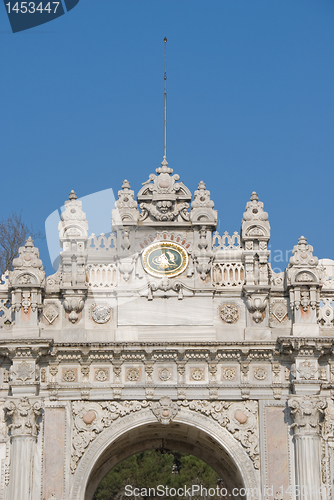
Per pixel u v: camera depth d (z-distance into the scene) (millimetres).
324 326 41594
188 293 41750
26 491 38312
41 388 40219
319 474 38844
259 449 39875
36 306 40750
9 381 40094
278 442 39844
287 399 40375
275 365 40750
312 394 39781
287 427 40031
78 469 39344
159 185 43031
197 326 41344
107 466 44219
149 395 40344
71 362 40688
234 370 40844
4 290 41938
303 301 41125
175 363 40781
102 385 40375
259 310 41406
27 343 39562
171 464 67000
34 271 41000
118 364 40594
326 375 40812
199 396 40438
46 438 39625
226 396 40438
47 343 39625
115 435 39938
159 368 40781
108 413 40156
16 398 39281
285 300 41875
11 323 41281
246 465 39688
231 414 40344
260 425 40094
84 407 40188
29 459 38719
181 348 40344
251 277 41719
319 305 41375
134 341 40281
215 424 40281
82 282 41375
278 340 40031
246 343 40406
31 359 39844
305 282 41156
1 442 39500
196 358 40719
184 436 43875
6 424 39750
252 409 40438
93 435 39844
